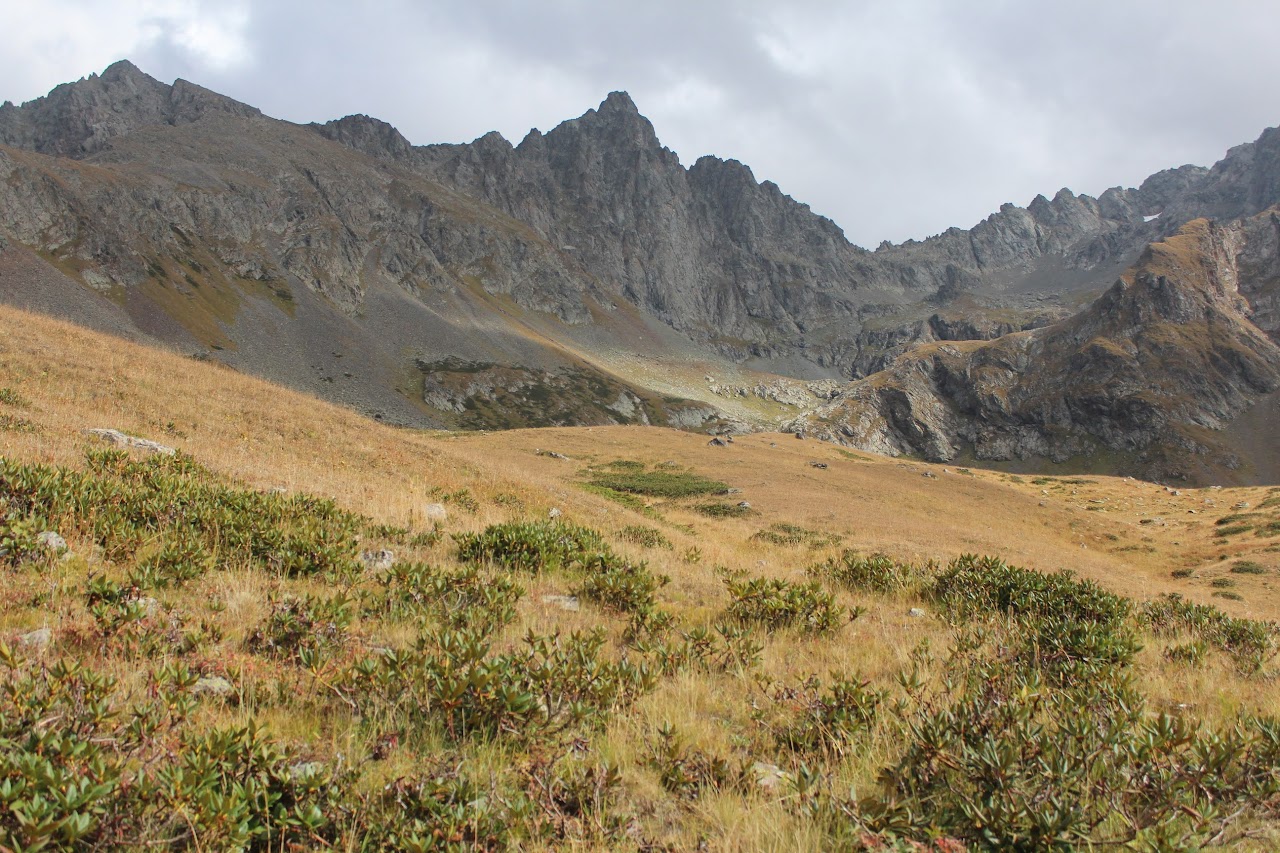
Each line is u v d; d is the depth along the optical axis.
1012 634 9.80
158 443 17.22
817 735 5.91
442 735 5.22
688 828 4.45
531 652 6.80
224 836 3.64
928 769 5.12
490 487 24.92
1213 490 68.75
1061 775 4.77
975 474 75.56
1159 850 4.13
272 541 10.01
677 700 6.47
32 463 11.57
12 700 4.46
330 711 5.48
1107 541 46.97
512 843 4.00
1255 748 5.30
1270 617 24.75
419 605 8.55
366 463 23.91
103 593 6.84
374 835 3.93
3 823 3.51
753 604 10.34
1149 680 8.68
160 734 4.46
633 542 19.48
